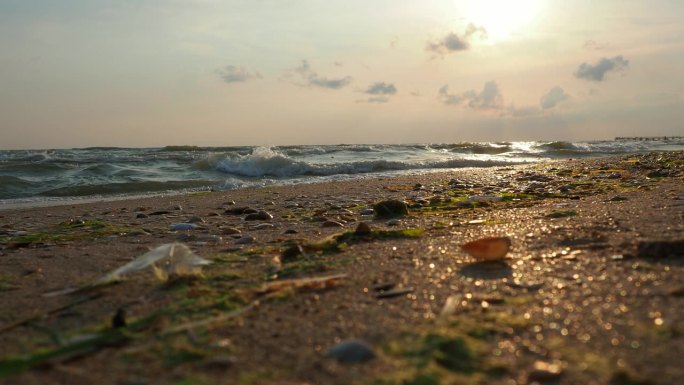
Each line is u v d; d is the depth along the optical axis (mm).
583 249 462
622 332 277
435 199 1009
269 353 280
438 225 685
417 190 1377
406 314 329
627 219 601
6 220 1075
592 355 254
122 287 433
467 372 246
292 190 1530
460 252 495
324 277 424
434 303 347
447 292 368
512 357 258
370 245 554
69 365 278
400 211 835
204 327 324
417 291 374
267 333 309
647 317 294
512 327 295
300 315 337
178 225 838
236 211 1036
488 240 452
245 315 343
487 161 2707
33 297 429
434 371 247
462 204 917
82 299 408
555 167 1959
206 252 589
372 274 429
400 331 300
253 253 559
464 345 272
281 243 636
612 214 651
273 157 2285
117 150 4148
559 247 480
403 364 257
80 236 782
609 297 332
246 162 2256
